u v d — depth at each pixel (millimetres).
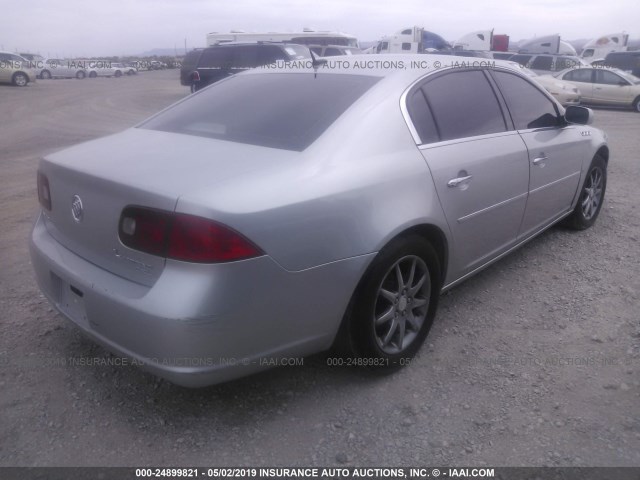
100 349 3330
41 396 2904
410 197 2926
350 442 2615
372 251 2719
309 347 2699
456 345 3406
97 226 2592
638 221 5617
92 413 2789
